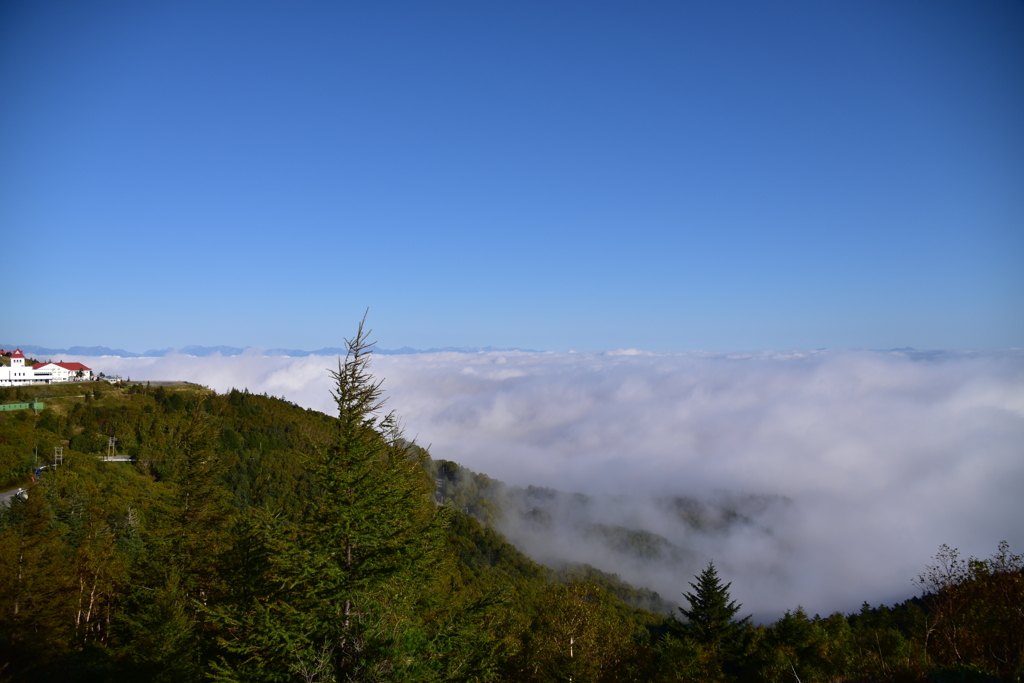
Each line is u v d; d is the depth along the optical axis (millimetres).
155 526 27750
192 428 30094
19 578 27125
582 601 32406
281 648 12086
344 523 13273
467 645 13922
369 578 13211
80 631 28188
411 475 16188
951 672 15336
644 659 32188
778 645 40375
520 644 24891
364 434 14438
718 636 45188
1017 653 15633
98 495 49531
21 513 38469
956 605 18266
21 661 25031
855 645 35719
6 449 60938
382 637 12727
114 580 29672
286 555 13008
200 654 13961
